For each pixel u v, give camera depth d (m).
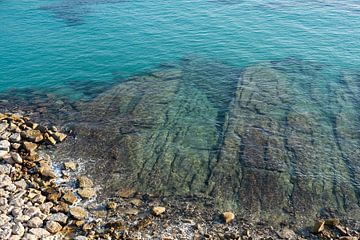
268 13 55.47
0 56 41.84
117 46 44.59
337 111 31.45
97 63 40.75
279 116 30.64
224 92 34.62
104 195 23.30
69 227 20.61
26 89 35.91
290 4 59.81
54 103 33.34
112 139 28.28
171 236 20.28
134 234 20.33
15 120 29.78
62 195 22.88
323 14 55.12
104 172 25.20
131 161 26.16
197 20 52.59
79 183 23.92
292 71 38.69
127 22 51.81
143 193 23.53
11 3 59.53
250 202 22.75
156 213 21.64
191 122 30.20
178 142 27.92
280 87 35.19
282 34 48.19
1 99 34.00
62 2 60.50
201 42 45.97
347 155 26.48
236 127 29.30
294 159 25.98
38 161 25.55
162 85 36.06
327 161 25.91
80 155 26.70
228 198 23.06
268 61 41.16
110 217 21.53
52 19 52.78
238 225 21.22
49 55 42.28
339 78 37.28
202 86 35.84
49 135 28.31
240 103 32.56
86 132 29.00
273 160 25.84
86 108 32.38
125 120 30.55
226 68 39.59
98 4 59.53
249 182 24.09
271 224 21.36
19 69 39.34
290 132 28.69
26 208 20.97
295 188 23.64
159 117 30.89
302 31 49.09
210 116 30.98
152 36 47.38
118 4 59.53
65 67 39.91
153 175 24.94
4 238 18.67
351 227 21.20
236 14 55.03
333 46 44.75
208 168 25.34
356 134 28.58
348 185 23.97
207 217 21.72
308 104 32.41
